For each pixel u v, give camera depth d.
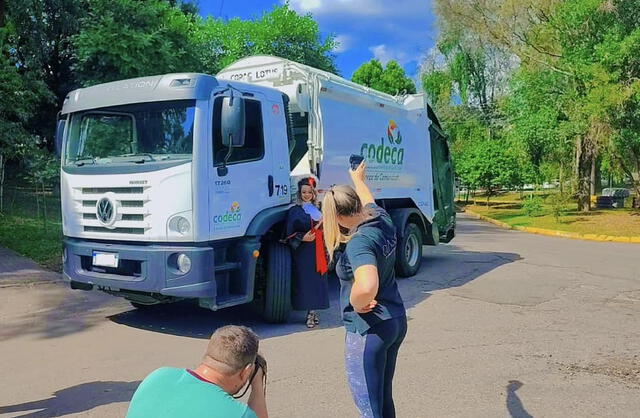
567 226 20.17
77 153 7.23
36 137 16.52
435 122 12.64
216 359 2.48
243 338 2.54
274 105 7.40
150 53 13.65
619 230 18.61
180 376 2.48
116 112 6.95
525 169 29.48
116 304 8.43
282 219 7.27
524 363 5.83
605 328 7.17
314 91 8.27
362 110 9.53
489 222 25.56
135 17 13.91
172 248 6.37
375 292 3.20
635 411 4.66
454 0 26.39
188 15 19.06
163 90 6.52
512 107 24.94
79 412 4.66
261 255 7.31
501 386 5.20
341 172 8.80
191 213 6.32
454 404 4.80
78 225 7.06
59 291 9.15
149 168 6.43
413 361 5.89
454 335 6.86
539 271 11.40
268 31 20.31
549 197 24.62
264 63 8.68
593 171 28.77
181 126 6.47
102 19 13.20
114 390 5.14
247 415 2.37
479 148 33.19
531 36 23.44
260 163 7.10
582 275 10.91
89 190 6.91
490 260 12.98
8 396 5.02
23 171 17.83
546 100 23.31
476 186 33.72
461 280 10.47
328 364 5.81
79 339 6.75
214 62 18.44
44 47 17.58
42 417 4.56
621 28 19.72
